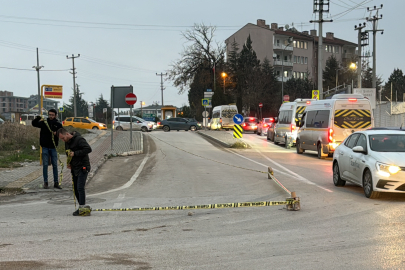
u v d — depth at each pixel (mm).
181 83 67000
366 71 93438
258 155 22484
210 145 29078
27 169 15023
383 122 36812
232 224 7320
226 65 71500
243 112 73438
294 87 81562
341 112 19672
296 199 8477
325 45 102812
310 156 22266
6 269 4895
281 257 5344
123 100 23531
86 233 6711
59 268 4941
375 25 36938
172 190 11406
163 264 5090
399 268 4855
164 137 34062
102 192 11328
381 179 9305
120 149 23125
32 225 7301
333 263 5066
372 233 6520
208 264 5082
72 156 8172
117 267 4980
